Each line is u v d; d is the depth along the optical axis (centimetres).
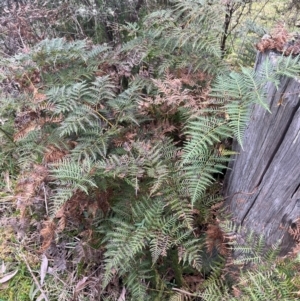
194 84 188
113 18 289
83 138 183
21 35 262
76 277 192
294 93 120
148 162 159
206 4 194
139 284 171
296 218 147
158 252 151
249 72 136
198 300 171
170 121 191
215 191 174
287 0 271
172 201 154
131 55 214
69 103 186
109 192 174
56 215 166
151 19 210
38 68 214
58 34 288
